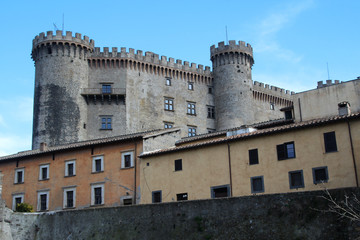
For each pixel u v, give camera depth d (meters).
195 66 88.44
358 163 35.78
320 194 26.91
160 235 31.59
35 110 74.56
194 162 43.66
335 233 25.75
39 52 76.88
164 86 83.69
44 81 75.00
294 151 38.75
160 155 46.31
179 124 83.19
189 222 30.78
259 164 40.03
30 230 37.09
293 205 27.58
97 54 79.50
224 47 89.12
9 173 56.19
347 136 36.69
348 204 25.83
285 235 27.28
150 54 83.44
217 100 88.44
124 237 33.00
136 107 79.00
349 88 46.78
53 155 54.31
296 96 49.62
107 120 76.56
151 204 32.66
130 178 48.75
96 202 50.34
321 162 37.31
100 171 50.97
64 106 73.88
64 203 51.84
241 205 29.30
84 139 74.75
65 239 35.53
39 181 54.09
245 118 86.19
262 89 93.00
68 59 76.25
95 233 34.38
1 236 35.72
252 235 28.36
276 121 54.41
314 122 38.06
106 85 78.44
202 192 42.31
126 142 50.53
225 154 42.00
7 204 54.97
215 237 29.59
